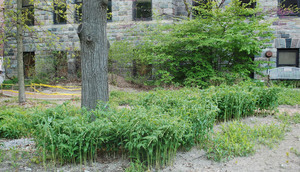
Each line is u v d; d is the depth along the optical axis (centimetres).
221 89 613
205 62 1223
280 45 1377
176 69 1329
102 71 516
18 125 539
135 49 1419
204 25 1206
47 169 368
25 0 1655
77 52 1596
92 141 362
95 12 506
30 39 1661
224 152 402
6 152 436
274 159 387
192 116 421
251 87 686
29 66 1723
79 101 967
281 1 1400
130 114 375
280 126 536
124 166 374
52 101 998
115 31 1555
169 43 1218
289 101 854
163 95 545
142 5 1549
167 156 390
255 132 488
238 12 1127
